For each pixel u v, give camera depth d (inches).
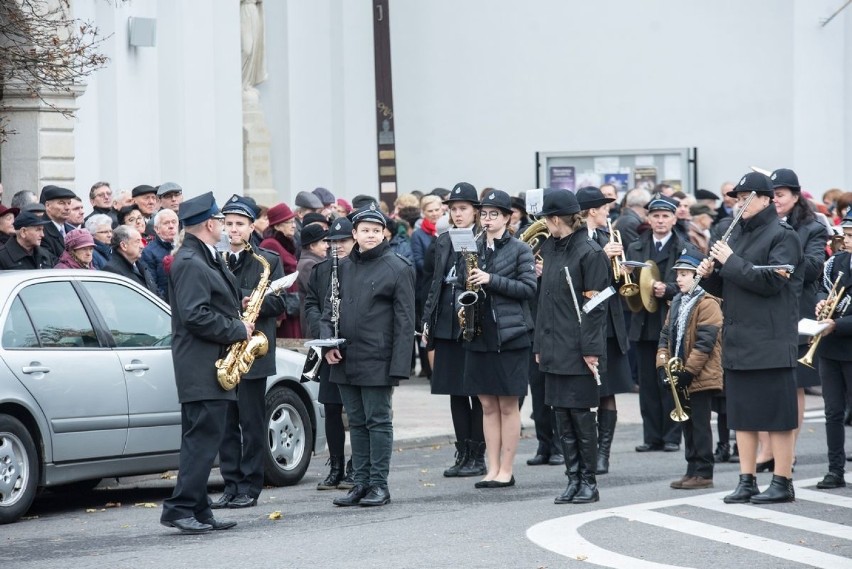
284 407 660.7
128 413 598.2
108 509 606.9
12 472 557.6
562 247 580.1
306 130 1411.2
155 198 866.8
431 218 988.6
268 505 595.2
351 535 508.1
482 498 605.9
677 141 1469.0
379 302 577.3
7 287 574.6
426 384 1080.8
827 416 614.5
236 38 1250.6
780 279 554.3
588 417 577.9
